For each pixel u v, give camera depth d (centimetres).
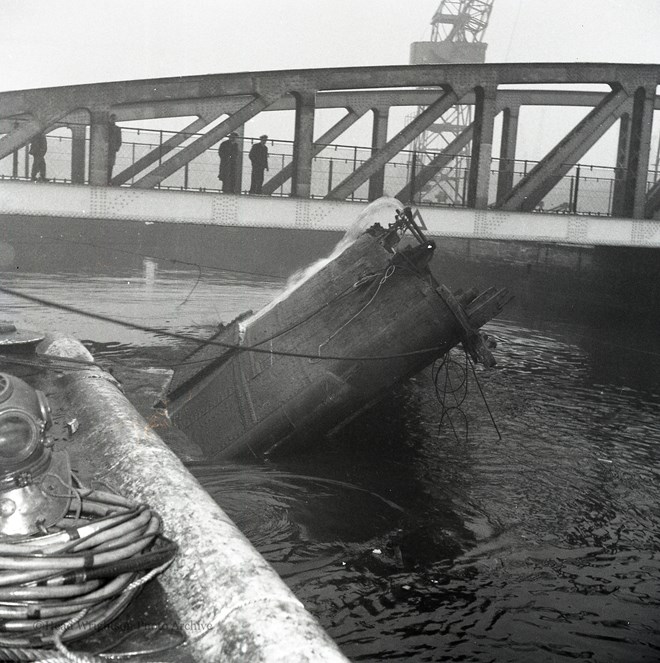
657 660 552
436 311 949
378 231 1022
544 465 991
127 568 341
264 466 948
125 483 489
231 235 4459
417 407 1284
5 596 312
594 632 587
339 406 973
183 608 351
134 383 1271
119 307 2259
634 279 2656
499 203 2070
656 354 1916
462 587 652
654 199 2341
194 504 441
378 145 2980
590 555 729
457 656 546
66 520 367
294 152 1842
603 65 2009
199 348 1132
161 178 1802
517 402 1349
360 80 1844
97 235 4069
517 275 3406
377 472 933
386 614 602
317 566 675
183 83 1714
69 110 1634
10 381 372
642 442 1116
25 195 1558
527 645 566
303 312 1011
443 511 819
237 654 308
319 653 301
